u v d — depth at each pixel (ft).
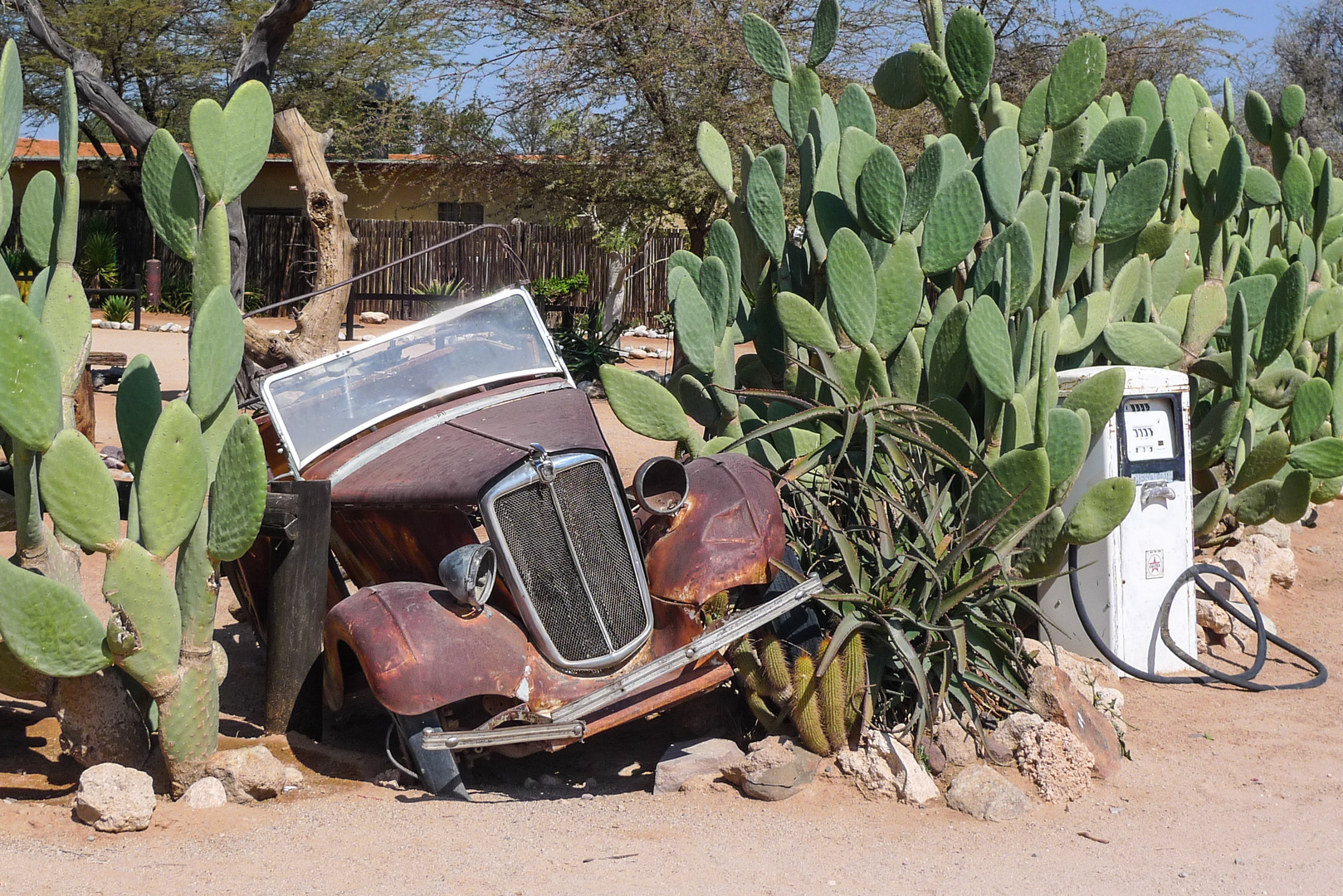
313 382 17.03
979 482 16.83
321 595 15.79
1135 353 21.29
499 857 12.03
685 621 14.53
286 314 86.63
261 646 20.08
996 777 13.98
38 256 15.38
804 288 22.12
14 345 11.96
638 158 52.85
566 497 14.11
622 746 15.99
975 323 17.53
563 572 14.07
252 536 13.16
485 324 18.19
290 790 14.14
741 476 15.21
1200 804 14.28
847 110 23.32
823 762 14.47
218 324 13.53
